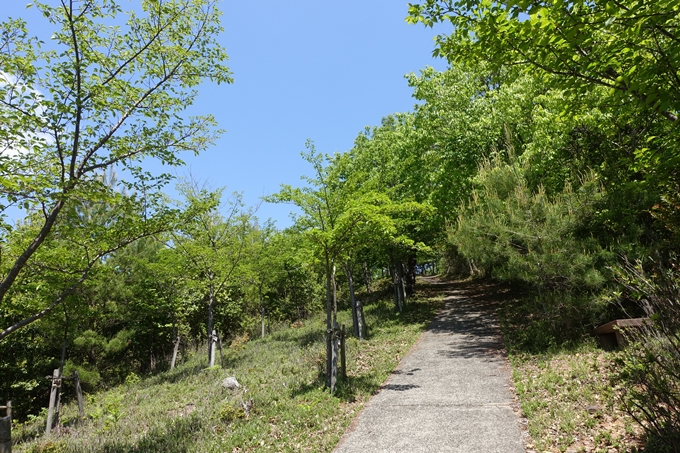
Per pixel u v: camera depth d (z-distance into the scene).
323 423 6.47
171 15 7.80
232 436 6.42
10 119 6.12
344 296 30.42
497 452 4.92
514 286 21.16
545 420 5.57
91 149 7.36
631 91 4.02
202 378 12.73
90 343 16.84
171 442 6.61
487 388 7.51
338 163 12.95
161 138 8.13
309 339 15.84
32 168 6.58
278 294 28.03
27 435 10.12
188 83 8.33
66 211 7.23
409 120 19.11
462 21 4.95
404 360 10.59
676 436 3.57
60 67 6.68
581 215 9.37
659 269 4.62
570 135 11.87
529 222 9.52
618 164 9.09
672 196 5.32
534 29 3.97
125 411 9.97
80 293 13.23
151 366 22.34
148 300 19.20
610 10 3.44
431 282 38.47
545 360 8.60
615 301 8.30
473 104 15.93
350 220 9.59
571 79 4.45
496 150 14.91
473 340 12.12
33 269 8.17
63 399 17.45
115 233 7.96
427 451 5.14
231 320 26.45
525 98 13.28
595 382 6.44
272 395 8.48
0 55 6.16
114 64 7.45
